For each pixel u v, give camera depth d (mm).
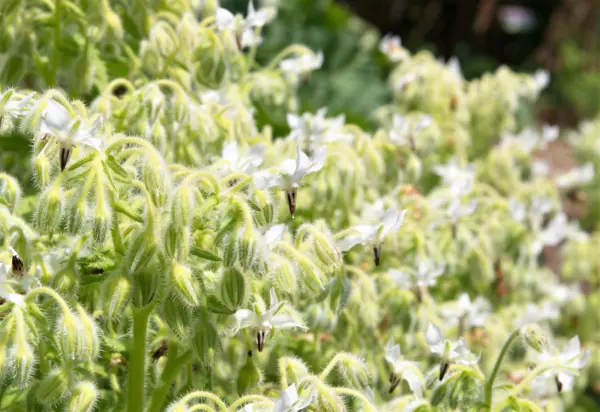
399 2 2535
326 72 1279
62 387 408
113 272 412
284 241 436
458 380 464
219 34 550
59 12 524
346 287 474
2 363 394
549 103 2285
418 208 592
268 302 434
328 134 527
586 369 757
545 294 719
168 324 416
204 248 433
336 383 498
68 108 422
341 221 529
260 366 485
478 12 2562
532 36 2672
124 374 474
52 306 427
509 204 632
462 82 801
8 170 551
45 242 465
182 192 403
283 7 1288
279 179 426
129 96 489
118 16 535
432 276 543
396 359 480
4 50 525
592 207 1034
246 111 523
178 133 491
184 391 470
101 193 402
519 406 458
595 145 1042
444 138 716
